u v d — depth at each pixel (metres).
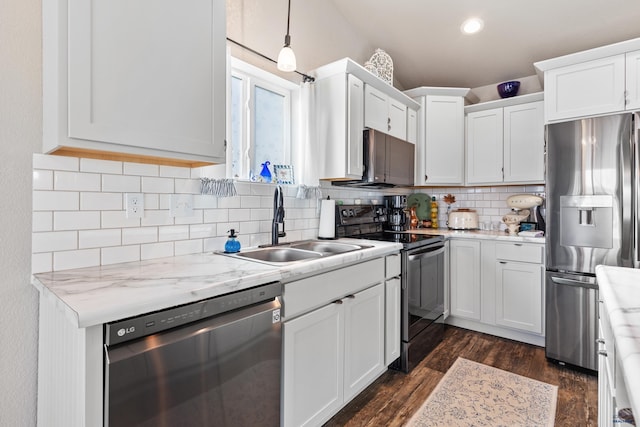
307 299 1.53
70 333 0.96
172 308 1.03
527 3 2.47
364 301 1.95
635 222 2.14
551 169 2.46
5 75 1.20
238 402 1.21
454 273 3.08
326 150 2.39
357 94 2.41
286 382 1.43
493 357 2.54
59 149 1.14
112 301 0.93
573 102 2.46
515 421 1.77
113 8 1.13
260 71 2.06
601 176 2.25
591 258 2.29
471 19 2.70
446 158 3.30
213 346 1.12
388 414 1.84
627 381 0.48
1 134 1.20
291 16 2.35
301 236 2.41
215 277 1.23
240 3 1.99
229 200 1.93
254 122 2.12
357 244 2.20
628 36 2.60
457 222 3.44
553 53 2.93
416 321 2.43
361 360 1.93
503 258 2.82
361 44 3.06
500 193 3.46
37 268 1.27
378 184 2.78
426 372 2.31
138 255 1.54
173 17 1.30
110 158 1.38
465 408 1.89
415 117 3.28
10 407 1.23
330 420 1.79
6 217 1.21
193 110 1.36
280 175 2.21
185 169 1.71
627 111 2.26
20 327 1.24
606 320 1.04
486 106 3.25
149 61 1.22
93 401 0.88
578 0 2.37
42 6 1.26
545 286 2.50
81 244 1.37
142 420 0.95
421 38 2.99
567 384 2.15
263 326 1.29
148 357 0.96
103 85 1.11
